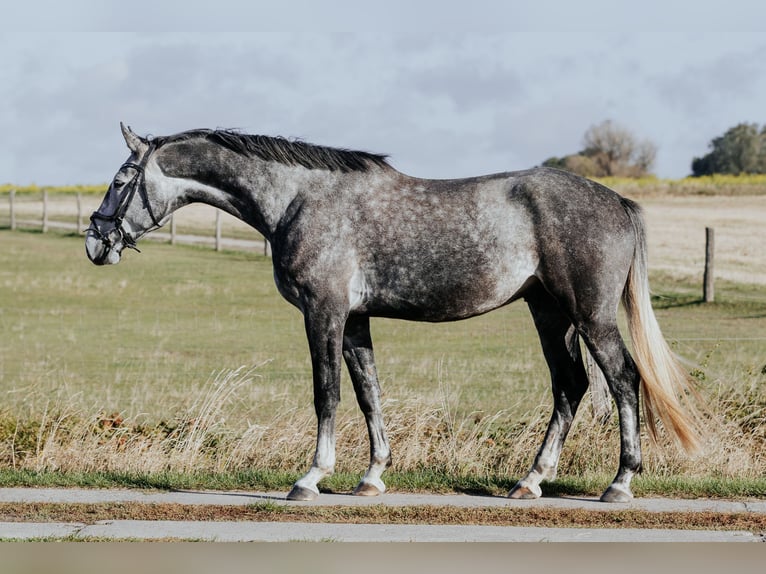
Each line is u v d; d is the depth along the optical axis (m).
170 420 14.70
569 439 12.36
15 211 68.69
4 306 35.75
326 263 10.07
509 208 9.98
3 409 14.38
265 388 19.30
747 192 78.12
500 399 17.67
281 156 10.34
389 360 23.83
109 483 10.89
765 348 24.77
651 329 10.02
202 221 62.22
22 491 10.58
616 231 9.93
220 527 9.09
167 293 39.00
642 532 9.02
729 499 10.33
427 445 12.24
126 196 10.47
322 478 10.61
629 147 124.12
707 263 35.03
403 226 10.07
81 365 23.83
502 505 9.98
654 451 11.93
